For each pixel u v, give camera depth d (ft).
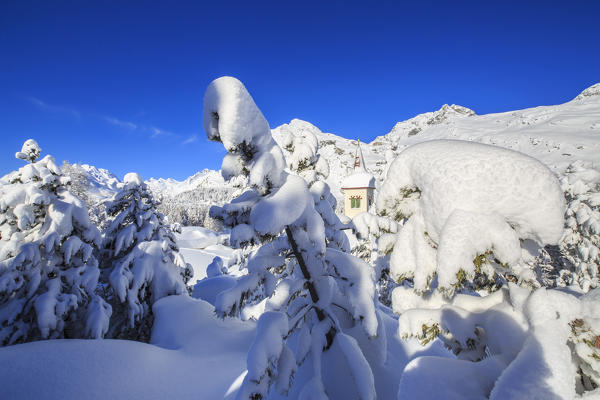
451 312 10.59
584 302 8.45
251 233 13.84
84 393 25.49
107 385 26.94
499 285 12.17
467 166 9.30
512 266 8.97
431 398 8.47
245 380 13.46
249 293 16.98
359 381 13.08
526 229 9.04
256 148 14.21
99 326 34.19
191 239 224.94
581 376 8.34
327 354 17.28
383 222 21.93
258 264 17.70
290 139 23.45
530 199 8.70
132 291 43.91
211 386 30.45
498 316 9.77
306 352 15.85
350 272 16.03
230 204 14.56
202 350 38.58
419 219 10.87
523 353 7.88
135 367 30.19
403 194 11.64
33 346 28.63
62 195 36.52
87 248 37.32
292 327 16.26
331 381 16.08
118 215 50.55
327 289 17.19
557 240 8.82
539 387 7.12
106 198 52.39
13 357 26.58
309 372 17.35
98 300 37.17
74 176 165.68
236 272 115.24
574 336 8.19
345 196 137.28
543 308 8.28
